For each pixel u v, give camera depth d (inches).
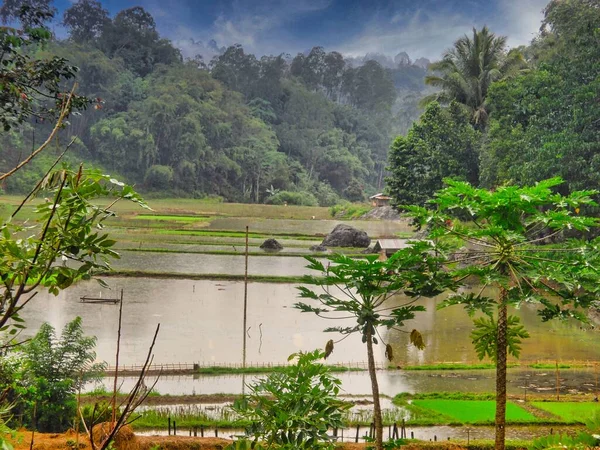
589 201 445.1
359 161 6053.2
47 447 451.2
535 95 1851.6
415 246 438.9
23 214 2240.4
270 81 6304.1
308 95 6269.7
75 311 1275.8
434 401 848.9
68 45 5054.1
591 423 513.7
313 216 4013.3
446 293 1601.9
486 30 2672.2
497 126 2004.2
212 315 1299.2
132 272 1689.2
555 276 415.5
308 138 5954.7
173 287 1571.1
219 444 584.7
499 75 2620.6
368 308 429.7
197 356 1019.9
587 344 1152.2
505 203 435.8
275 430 305.0
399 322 430.3
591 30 1695.4
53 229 199.2
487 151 2130.9
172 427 717.9
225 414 754.8
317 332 1203.9
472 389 904.3
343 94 7500.0
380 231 3107.8
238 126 5531.5
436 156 2356.1
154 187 4788.4
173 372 932.6
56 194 201.6
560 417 782.5
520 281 455.2
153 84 5280.5
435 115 2445.9
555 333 1227.9
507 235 418.6
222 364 979.9
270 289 1596.9
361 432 730.2
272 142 5644.7
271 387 319.6
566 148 1595.7
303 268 1900.8
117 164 4744.1
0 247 189.9
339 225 2500.0
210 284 1628.9
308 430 301.6
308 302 1443.2
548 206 1660.9
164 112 4751.5
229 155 5315.0
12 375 440.5
